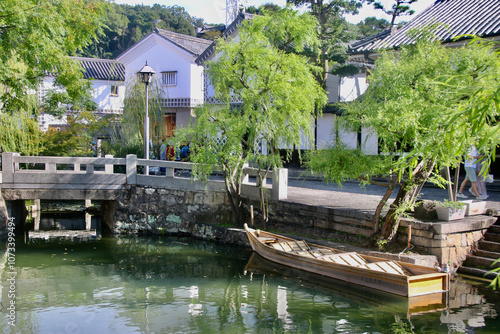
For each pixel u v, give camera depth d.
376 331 6.89
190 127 12.70
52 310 8.02
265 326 7.21
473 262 9.73
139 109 21.91
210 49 24.61
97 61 33.44
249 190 14.09
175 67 27.14
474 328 6.91
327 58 21.25
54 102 15.61
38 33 12.82
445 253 9.45
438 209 9.99
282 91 11.62
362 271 8.84
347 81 23.66
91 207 20.62
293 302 8.36
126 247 13.32
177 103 26.98
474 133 2.62
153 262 11.51
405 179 9.63
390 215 10.16
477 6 16.30
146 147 15.67
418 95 8.48
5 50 13.26
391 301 8.30
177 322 7.43
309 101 12.05
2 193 14.74
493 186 15.08
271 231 12.92
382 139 9.27
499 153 15.75
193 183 14.85
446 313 7.57
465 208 10.28
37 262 11.61
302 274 10.16
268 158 12.45
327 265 9.54
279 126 12.19
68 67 14.55
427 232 9.57
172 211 15.18
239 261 11.51
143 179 15.44
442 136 2.95
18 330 7.04
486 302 8.06
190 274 10.37
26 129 17.58
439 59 8.80
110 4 15.77
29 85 14.83
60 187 15.09
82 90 15.30
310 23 12.64
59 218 18.58
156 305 8.30
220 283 9.65
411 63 9.23
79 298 8.70
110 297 8.77
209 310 8.01
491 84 2.89
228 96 12.77
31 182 14.91
